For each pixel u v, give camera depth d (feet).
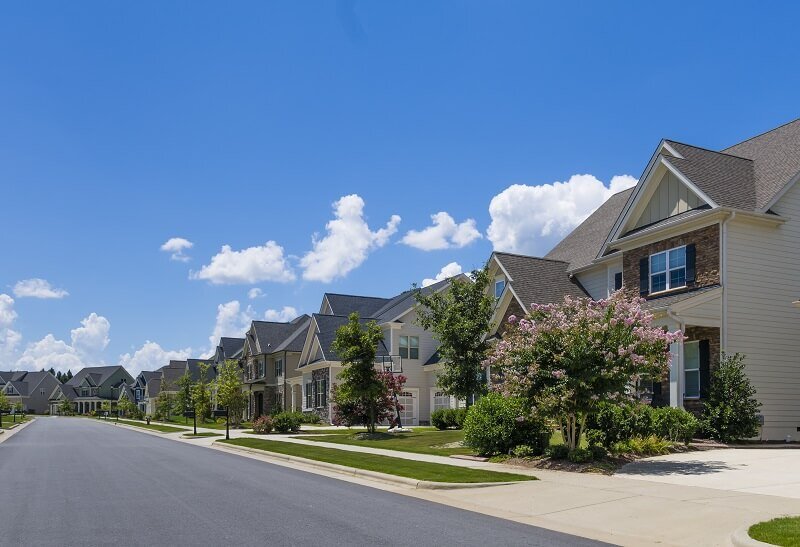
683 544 28.04
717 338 71.20
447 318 88.74
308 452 75.20
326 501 41.42
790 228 75.61
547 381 55.01
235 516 36.04
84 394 444.55
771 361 73.05
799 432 73.05
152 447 98.27
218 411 109.40
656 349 54.13
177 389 312.29
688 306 69.77
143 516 36.42
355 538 29.94
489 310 91.25
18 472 61.05
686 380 74.38
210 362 305.12
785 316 74.28
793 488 39.37
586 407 53.36
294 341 185.16
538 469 52.47
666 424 62.39
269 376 193.16
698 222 75.05
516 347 56.34
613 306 55.31
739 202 73.87
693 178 75.77
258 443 94.07
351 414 105.09
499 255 102.47
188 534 31.32
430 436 88.89
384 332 145.38
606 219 110.01
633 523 32.17
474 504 39.68
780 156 80.02
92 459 75.56
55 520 35.53
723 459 53.72
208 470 62.08
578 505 37.11
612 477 46.68
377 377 102.63
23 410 436.76
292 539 29.84
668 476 45.85
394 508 38.47
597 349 53.11
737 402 67.41
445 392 90.89
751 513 32.24
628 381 54.13
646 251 82.43
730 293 71.87
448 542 28.91
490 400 63.10
